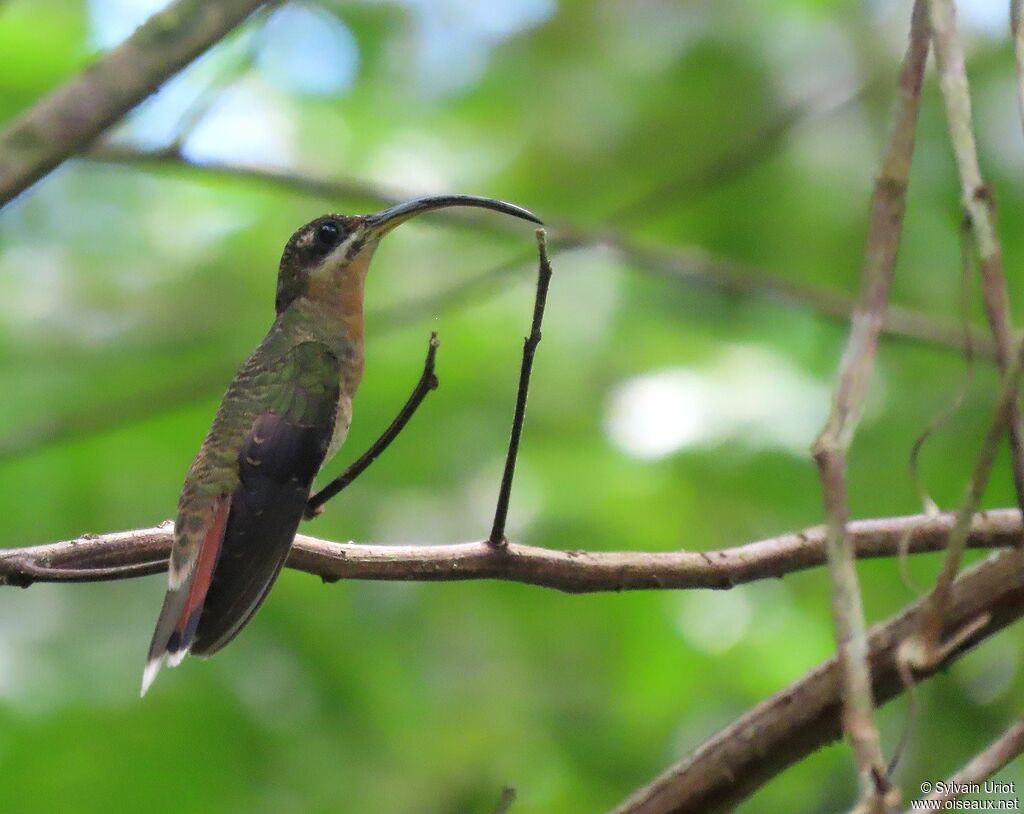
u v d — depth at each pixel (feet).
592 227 36.40
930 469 38.42
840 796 37.35
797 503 38.58
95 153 29.50
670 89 43.83
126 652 32.81
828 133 42.32
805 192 41.93
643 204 40.42
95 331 41.04
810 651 37.93
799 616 38.86
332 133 45.60
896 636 18.48
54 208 43.60
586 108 44.75
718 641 38.19
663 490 38.58
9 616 32.73
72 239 43.27
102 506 35.58
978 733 38.17
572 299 44.29
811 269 41.98
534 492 38.40
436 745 35.78
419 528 37.29
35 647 32.24
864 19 43.27
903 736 15.33
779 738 18.39
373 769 33.83
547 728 37.35
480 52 45.78
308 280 28.43
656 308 43.62
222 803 31.89
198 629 21.26
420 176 45.14
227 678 32.99
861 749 13.80
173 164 30.40
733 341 42.70
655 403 40.11
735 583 21.29
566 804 36.94
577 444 40.40
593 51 45.32
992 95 40.16
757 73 43.21
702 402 39.93
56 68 37.88
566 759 37.37
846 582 14.44
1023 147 38.75
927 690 38.32
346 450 39.01
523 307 44.37
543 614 38.22
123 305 41.88
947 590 15.61
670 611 38.45
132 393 39.27
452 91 45.88
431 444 39.68
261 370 26.32
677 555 21.24
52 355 40.19
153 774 31.65
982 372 39.37
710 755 18.65
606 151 44.27
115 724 31.68
